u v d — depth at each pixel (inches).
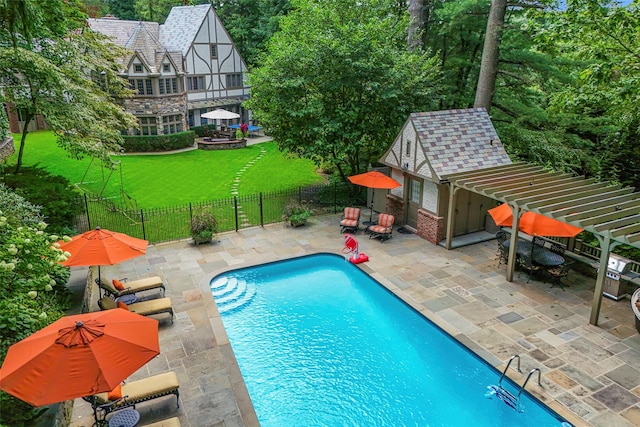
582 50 643.5
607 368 410.6
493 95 881.5
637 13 559.8
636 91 586.9
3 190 502.9
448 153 693.9
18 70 626.8
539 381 391.9
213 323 486.3
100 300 451.8
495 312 505.4
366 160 1031.6
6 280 350.0
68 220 687.1
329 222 804.0
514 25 835.4
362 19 917.2
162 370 409.7
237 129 1612.9
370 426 360.2
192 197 917.2
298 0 950.4
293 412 374.6
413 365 433.7
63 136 679.7
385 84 810.8
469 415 370.0
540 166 703.7
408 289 559.8
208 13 1567.4
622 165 907.4
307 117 843.4
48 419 319.6
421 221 724.7
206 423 347.9
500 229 708.0
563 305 518.9
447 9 885.2
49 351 259.4
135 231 732.7
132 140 1342.3
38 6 592.1
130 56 1295.5
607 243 447.5
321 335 483.8
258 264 633.0
